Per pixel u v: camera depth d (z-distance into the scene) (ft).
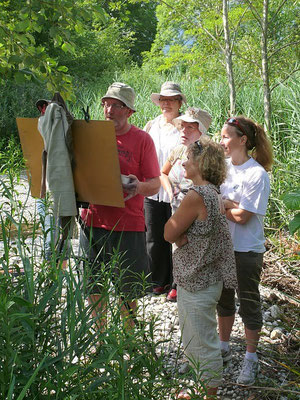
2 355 6.03
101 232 11.64
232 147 11.29
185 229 9.28
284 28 27.04
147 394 7.27
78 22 13.93
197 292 9.32
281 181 20.10
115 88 11.48
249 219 11.07
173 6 25.18
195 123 14.11
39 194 11.53
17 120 11.25
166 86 15.85
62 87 14.17
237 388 10.87
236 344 12.69
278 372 11.19
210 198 9.10
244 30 30.50
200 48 29.91
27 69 13.62
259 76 29.43
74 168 10.58
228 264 9.39
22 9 13.09
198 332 9.37
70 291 7.18
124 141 11.71
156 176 11.73
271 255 17.43
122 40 73.97
